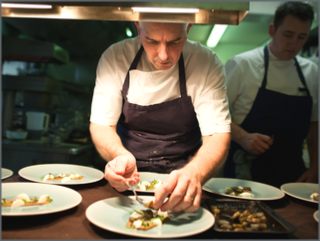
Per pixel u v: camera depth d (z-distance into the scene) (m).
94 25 3.07
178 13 1.05
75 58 3.96
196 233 0.76
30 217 0.83
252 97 1.86
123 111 1.39
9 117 3.18
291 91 1.87
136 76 1.34
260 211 0.96
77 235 0.75
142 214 0.88
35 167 1.38
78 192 1.11
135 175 0.99
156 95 1.34
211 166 1.01
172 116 1.36
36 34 3.36
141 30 1.11
